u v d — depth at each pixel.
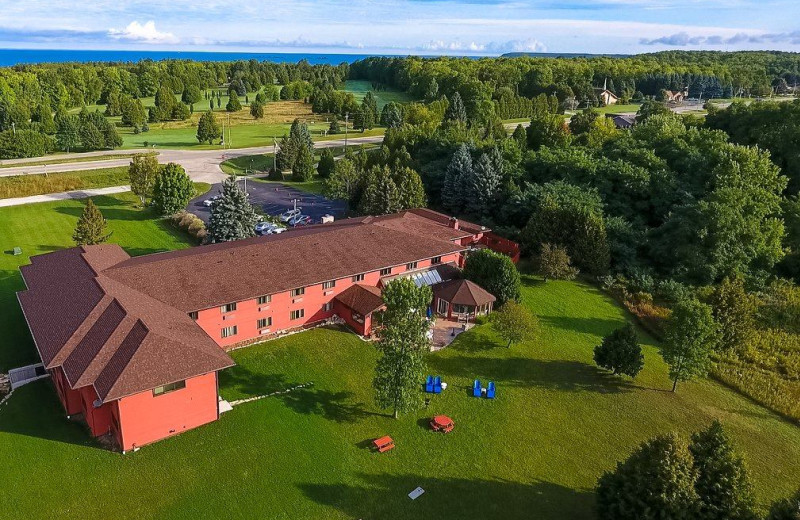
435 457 36.50
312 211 92.69
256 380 43.12
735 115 99.00
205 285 46.19
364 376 44.62
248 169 119.12
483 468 35.75
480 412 41.47
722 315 52.00
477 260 58.19
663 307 60.53
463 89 168.12
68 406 37.59
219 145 139.00
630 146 88.31
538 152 91.25
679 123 96.94
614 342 45.56
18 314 51.09
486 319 55.44
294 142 119.56
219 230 68.94
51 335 39.16
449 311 55.34
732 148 75.75
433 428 39.12
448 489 33.81
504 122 160.75
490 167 84.94
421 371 38.84
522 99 168.88
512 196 80.75
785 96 196.88
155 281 45.41
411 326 37.75
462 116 147.88
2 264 63.34
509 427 39.97
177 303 43.72
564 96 188.75
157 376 34.56
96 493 31.94
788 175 82.12
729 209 65.00
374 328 50.16
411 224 66.25
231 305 46.06
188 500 31.91
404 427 39.25
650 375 48.06
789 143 83.38
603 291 65.25
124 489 32.34
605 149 91.94
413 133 112.12
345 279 52.72
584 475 35.66
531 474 35.50
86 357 35.84
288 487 33.22
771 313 58.72
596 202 75.81
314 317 51.59
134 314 38.94
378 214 83.56
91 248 52.62
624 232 71.56
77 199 90.00
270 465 34.84
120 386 33.19
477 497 33.25
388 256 56.22
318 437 37.59
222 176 111.06
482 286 57.22
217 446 36.16
